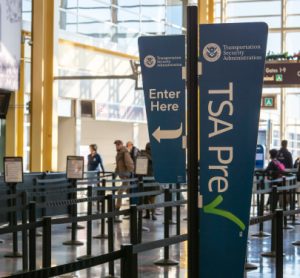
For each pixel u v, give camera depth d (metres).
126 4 28.41
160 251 11.95
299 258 11.46
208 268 6.43
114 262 10.29
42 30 20.80
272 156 19.80
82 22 25.70
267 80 21.95
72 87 25.11
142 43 8.89
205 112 6.35
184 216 17.58
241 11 33.50
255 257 11.52
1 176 14.71
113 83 27.80
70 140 25.48
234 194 6.36
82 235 14.05
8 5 19.48
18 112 22.41
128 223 16.14
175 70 8.85
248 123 6.31
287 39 32.78
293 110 33.38
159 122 8.89
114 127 29.66
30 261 8.93
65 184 15.36
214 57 6.32
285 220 15.42
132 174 18.73
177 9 31.91
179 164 8.85
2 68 19.33
